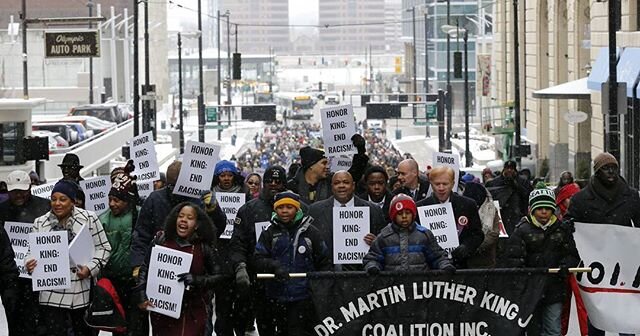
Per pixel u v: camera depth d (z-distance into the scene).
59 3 110.19
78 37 54.16
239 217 14.08
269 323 13.55
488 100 88.56
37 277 13.02
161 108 126.56
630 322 13.25
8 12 109.50
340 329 11.95
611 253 13.24
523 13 70.75
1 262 13.08
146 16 53.06
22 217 14.20
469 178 20.56
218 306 14.78
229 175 17.05
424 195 15.98
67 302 13.32
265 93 162.75
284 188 14.06
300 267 12.63
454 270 11.94
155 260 12.23
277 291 12.63
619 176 13.77
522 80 71.81
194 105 147.25
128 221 14.24
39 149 34.88
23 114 41.22
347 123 18.30
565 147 61.88
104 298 13.03
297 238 12.64
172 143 70.88
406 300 11.96
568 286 13.25
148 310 12.44
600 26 47.31
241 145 102.12
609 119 27.53
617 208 13.70
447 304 11.97
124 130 64.62
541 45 65.44
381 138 95.81
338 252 13.48
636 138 41.75
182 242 12.35
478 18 100.81
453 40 120.38
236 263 13.48
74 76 97.75
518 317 12.01
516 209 19.86
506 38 78.81
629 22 44.25
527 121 68.81
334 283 11.93
